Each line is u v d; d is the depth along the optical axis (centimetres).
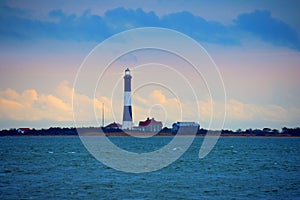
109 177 8138
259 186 7112
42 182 7388
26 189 6650
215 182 7569
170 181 7656
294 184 7350
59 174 8581
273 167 10362
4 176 8225
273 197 6178
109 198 6025
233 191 6638
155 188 6862
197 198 6081
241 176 8475
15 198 5953
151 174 8706
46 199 5906
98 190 6619
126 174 8662
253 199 6031
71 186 6969
